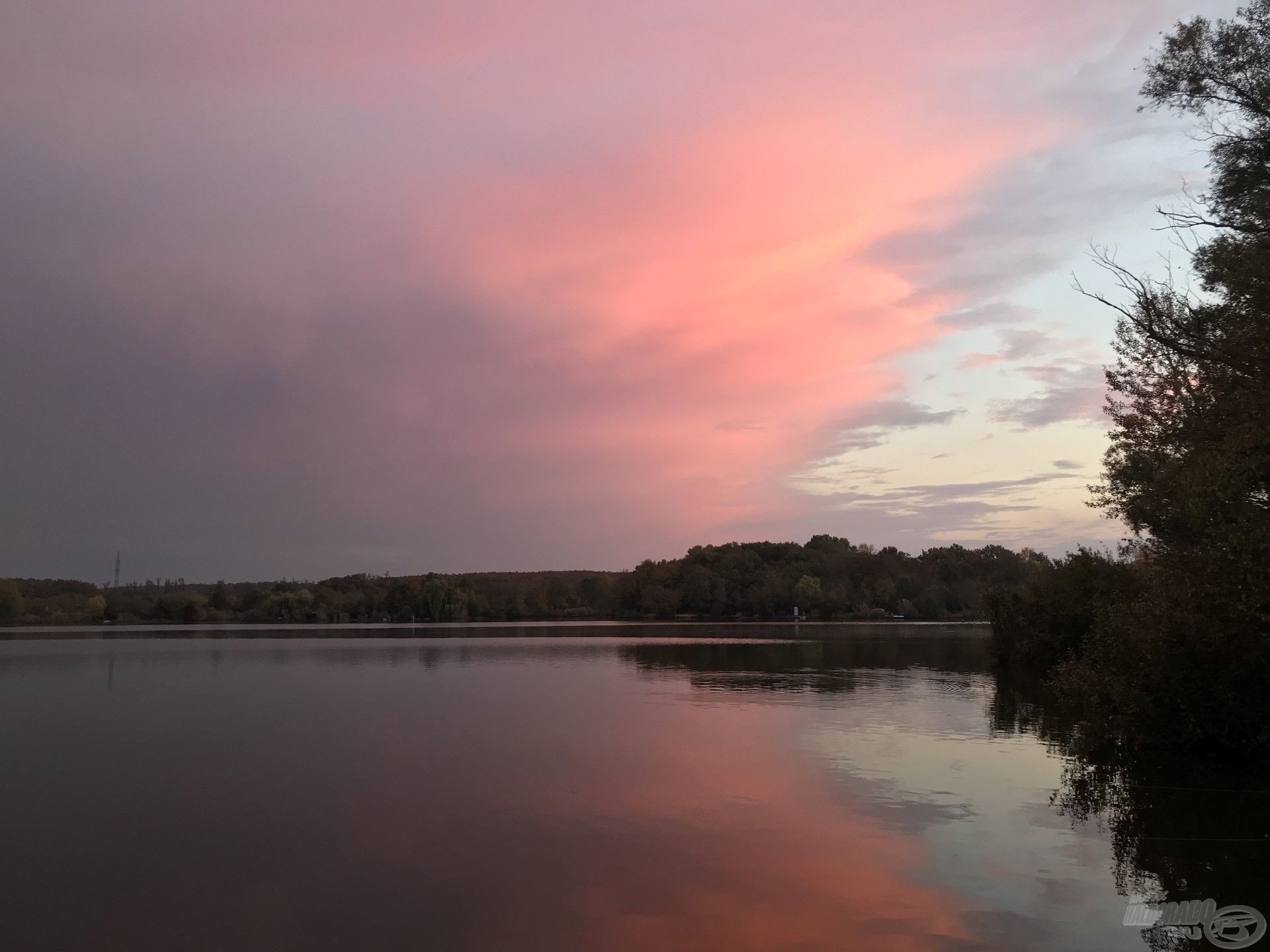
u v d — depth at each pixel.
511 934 10.34
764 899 11.45
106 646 70.19
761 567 162.75
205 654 59.06
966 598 139.50
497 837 14.21
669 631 102.25
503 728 25.30
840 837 14.14
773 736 23.62
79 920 10.87
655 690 35.31
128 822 15.28
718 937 10.25
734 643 71.94
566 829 14.65
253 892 11.77
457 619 155.25
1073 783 17.91
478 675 42.69
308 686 37.56
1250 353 18.23
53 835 14.55
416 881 12.16
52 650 64.50
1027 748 21.80
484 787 17.64
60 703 32.03
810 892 11.70
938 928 10.47
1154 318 20.72
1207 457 18.38
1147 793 17.11
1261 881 12.05
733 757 20.66
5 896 11.70
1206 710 19.97
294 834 14.45
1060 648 42.09
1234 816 15.38
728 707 29.92
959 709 28.98
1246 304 19.11
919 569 155.00
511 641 78.00
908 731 24.48
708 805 16.23
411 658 55.38
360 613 155.88
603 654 57.81
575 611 174.12
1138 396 22.94
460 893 11.70
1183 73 20.89
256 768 19.80
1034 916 10.88
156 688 37.25
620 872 12.48
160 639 82.50
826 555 165.50
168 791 17.62
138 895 11.71
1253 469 18.00
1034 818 15.27
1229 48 20.20
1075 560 41.78
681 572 167.88
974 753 21.14
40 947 10.05
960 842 13.85
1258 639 18.03
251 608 150.00
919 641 73.50
